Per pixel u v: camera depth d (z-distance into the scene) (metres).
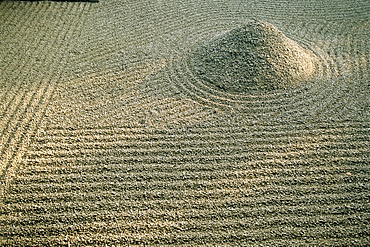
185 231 3.58
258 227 3.62
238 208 3.81
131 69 6.17
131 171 4.24
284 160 4.40
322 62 6.34
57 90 5.63
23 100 5.38
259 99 5.45
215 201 3.89
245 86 5.64
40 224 3.63
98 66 6.24
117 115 5.13
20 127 4.88
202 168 4.29
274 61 5.86
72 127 4.89
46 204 3.83
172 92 5.63
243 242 3.48
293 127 4.91
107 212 3.76
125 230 3.59
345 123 4.97
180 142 4.66
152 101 5.43
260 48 5.96
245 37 6.15
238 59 5.93
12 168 4.25
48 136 4.75
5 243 3.45
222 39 6.45
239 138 4.73
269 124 4.98
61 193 3.96
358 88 5.64
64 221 3.66
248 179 4.15
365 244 3.45
